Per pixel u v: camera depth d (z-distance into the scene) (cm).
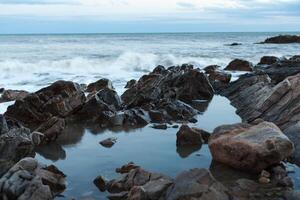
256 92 1820
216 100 2081
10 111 1591
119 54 4525
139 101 1833
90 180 948
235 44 7762
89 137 1357
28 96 1611
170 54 4641
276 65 2556
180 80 2161
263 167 960
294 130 1165
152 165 1055
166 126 1477
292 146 974
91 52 5006
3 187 807
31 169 891
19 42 7819
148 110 1694
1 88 2333
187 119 1605
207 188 771
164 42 8588
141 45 7056
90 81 2755
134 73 3216
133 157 1126
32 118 1581
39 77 2936
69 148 1227
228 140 1023
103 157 1131
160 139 1309
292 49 6162
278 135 984
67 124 1555
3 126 1218
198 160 1086
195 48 6256
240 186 871
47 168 953
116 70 3406
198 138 1242
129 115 1573
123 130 1443
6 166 959
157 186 813
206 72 2927
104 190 884
